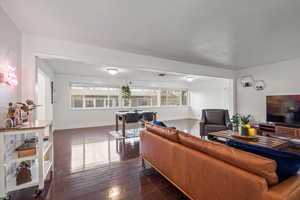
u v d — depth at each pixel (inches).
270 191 34.6
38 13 68.8
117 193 67.1
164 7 64.7
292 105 134.6
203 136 159.2
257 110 177.6
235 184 41.0
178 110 317.7
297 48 117.3
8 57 70.8
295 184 37.1
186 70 159.9
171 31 87.7
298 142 124.3
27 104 76.4
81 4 62.2
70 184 73.9
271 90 164.9
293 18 73.3
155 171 88.4
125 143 143.5
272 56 138.9
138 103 276.4
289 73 150.1
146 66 134.6
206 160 49.9
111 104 251.6
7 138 66.6
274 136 137.6
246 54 132.2
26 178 65.0
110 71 176.6
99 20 75.4
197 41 103.0
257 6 63.8
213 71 180.5
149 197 64.4
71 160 103.3
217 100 265.6
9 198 61.9
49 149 84.6
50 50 96.0
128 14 70.2
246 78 188.2
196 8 65.5
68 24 79.4
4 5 62.6
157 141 78.8
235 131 128.6
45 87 171.0
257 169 37.9
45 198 63.6
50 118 173.5
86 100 233.0
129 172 87.0
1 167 58.6
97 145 137.1
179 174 62.6
